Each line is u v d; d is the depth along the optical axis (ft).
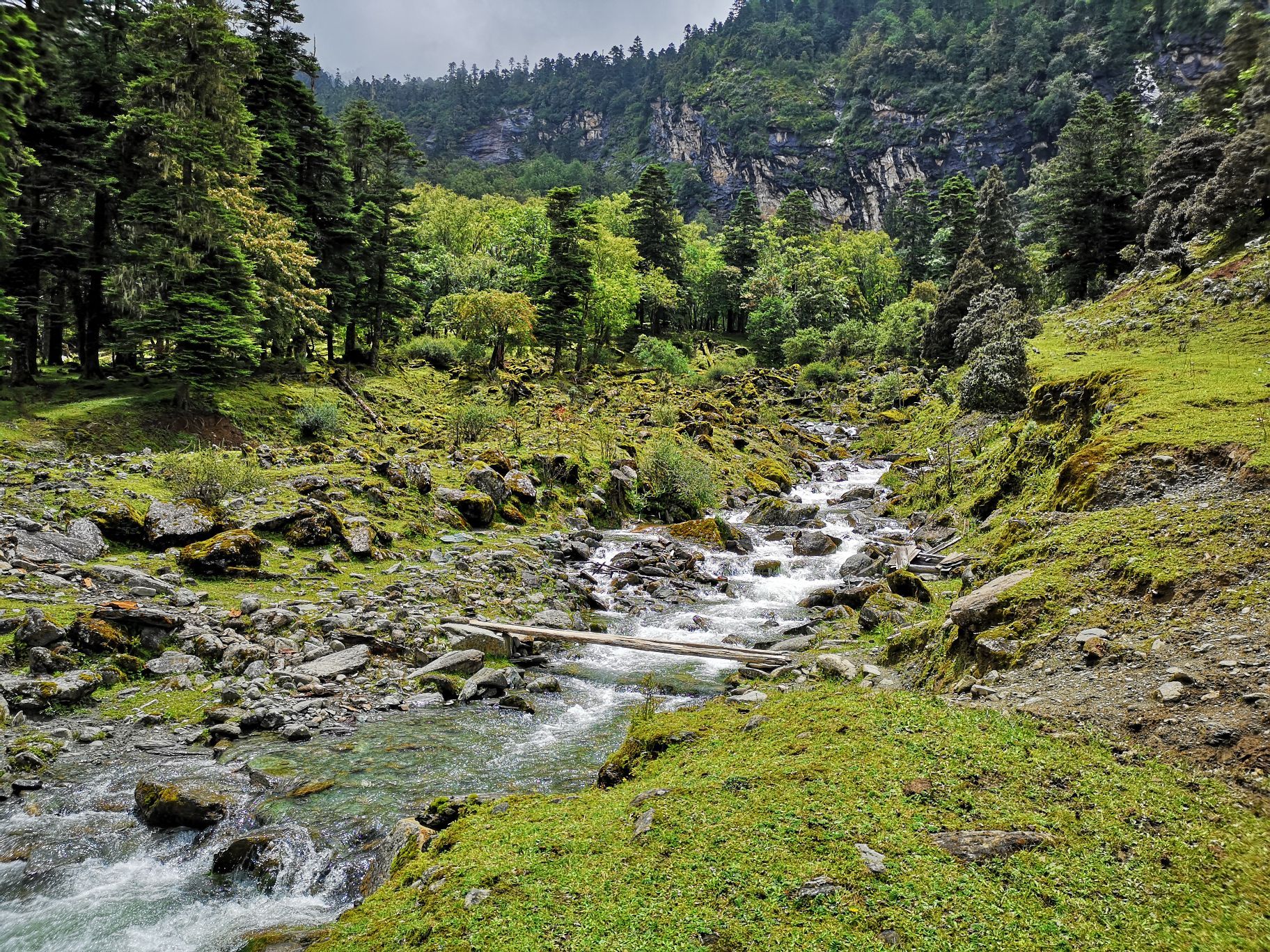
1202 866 14.66
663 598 57.72
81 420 82.58
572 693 38.22
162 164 94.32
